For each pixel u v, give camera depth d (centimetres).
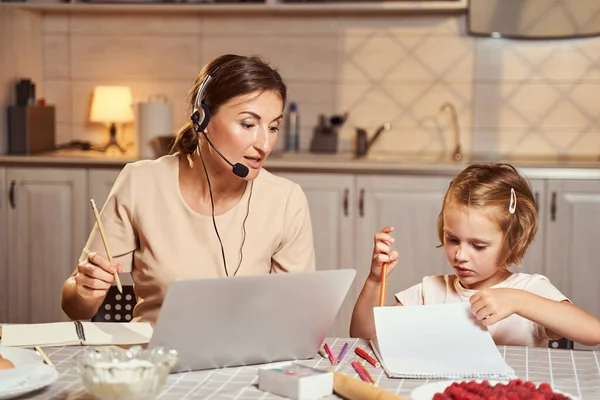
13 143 376
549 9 369
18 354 134
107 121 393
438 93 391
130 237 179
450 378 130
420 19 388
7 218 360
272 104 165
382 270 160
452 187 175
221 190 176
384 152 396
